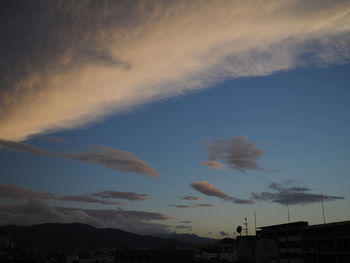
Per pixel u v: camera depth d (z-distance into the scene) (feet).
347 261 225.15
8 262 463.01
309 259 266.36
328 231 248.32
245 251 398.01
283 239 309.42
